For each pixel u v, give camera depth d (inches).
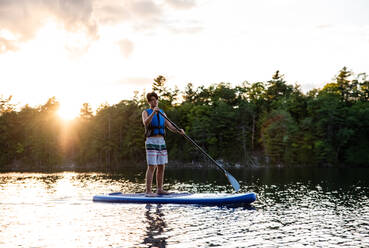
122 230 163.8
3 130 2810.0
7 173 1168.8
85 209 229.3
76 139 2819.9
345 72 2395.4
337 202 276.4
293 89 2615.7
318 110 1945.1
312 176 767.1
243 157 2079.2
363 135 1952.5
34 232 161.2
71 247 135.3
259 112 2287.2
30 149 2778.1
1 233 159.5
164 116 287.1
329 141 1929.1
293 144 1918.1
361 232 163.2
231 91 2458.2
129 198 261.6
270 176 770.2
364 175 816.3
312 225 179.2
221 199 247.0
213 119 2219.5
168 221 186.1
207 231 162.1
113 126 2600.9
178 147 2357.3
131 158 2519.7
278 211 224.8
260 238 149.8
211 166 2021.4
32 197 308.7
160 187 288.2
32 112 3046.3
